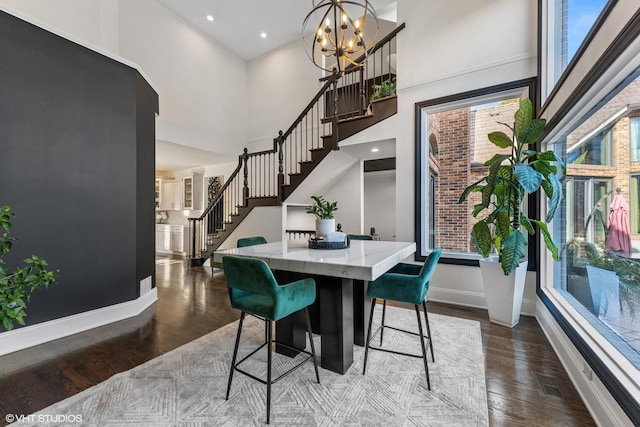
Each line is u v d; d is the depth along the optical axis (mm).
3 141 2342
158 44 5172
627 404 1244
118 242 3059
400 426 1498
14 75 2396
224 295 3912
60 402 1695
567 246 2537
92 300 2834
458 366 2068
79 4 3992
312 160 4789
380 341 2451
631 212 1620
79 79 2791
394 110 3918
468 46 3395
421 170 3703
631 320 1594
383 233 7855
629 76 1529
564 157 2623
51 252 2578
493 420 1552
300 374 1981
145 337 2604
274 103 6723
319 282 2305
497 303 2818
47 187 2568
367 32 6277
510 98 3287
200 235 6891
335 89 4523
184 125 5609
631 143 1611
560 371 2006
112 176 3025
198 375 1974
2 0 3338
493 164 2596
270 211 5328
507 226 2557
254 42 6449
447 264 3520
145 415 1585
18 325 2375
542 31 2879
